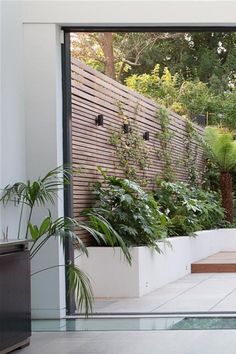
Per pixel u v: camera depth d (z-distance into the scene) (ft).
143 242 26.37
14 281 16.83
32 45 22.09
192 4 21.70
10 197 19.98
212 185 29.96
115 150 28.25
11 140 20.76
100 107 27.22
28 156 22.09
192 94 26.63
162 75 25.96
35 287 21.91
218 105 26.99
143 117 28.76
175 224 30.48
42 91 22.08
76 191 24.80
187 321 20.80
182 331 19.12
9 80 20.66
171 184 30.22
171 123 28.66
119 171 28.53
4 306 16.19
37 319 21.80
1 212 19.81
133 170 29.35
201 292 25.88
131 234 25.64
